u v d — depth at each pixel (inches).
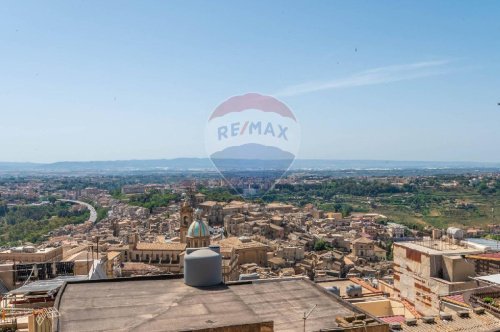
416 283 3088.1
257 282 1649.9
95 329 1195.3
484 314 1918.1
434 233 3619.6
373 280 4306.1
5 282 2493.8
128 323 1232.8
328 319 1344.7
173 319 1258.0
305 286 1619.1
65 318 1266.0
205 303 1390.3
